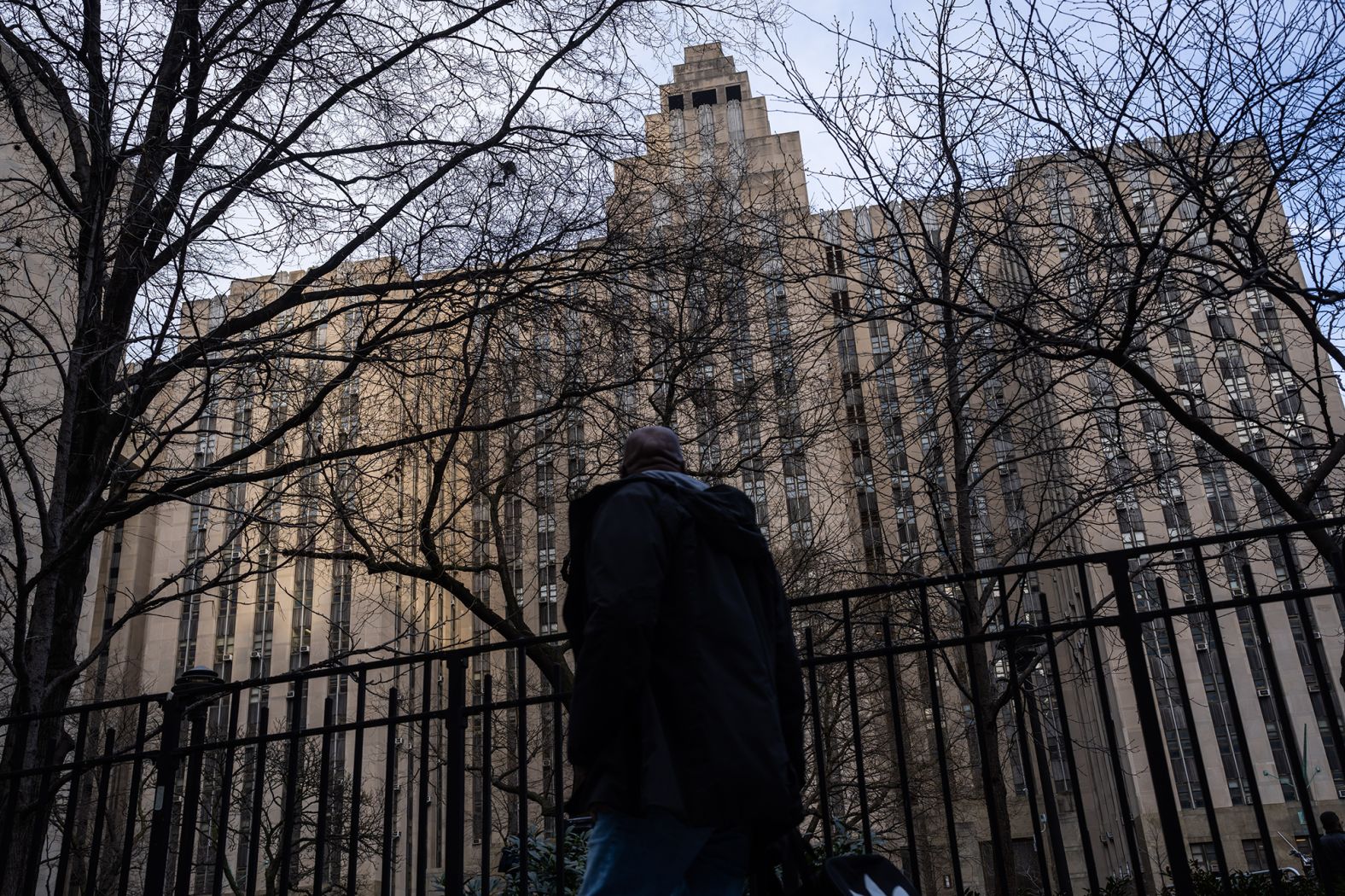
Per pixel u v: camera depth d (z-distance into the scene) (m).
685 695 2.49
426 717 4.35
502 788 9.00
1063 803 33.03
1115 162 7.24
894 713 3.90
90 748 16.98
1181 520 14.05
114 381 7.64
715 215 9.50
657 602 2.47
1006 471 12.00
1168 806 3.57
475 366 9.13
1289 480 9.10
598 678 2.39
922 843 19.84
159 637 42.09
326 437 9.95
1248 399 9.55
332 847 20.62
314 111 8.27
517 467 10.85
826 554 14.00
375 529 10.01
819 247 9.80
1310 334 7.21
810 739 13.74
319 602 41.47
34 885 4.94
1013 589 7.44
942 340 8.37
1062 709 3.92
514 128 8.73
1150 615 3.85
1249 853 32.94
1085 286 7.29
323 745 4.50
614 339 9.20
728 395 10.47
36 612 6.84
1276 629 34.97
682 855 2.46
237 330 7.95
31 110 8.15
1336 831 7.48
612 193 9.22
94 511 7.45
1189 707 3.67
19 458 8.77
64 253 7.62
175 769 4.75
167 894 19.16
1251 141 6.93
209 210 7.37
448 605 26.12
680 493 2.74
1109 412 9.64
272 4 7.88
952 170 8.27
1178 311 6.98
